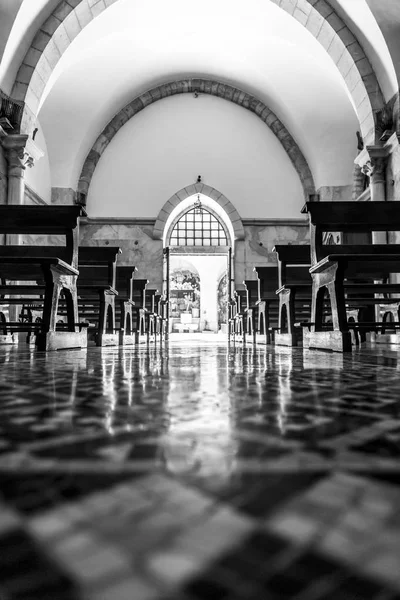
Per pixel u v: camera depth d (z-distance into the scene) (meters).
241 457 0.71
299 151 14.80
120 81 13.15
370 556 0.37
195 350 4.98
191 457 0.72
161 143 15.02
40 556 0.37
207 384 1.76
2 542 0.40
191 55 13.56
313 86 12.45
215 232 16.75
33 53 8.20
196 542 0.40
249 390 1.58
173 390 1.58
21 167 8.30
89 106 13.06
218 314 32.09
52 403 1.30
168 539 0.41
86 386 1.69
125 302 6.90
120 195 14.79
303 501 0.51
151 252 14.64
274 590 0.32
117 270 7.35
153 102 15.06
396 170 8.17
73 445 0.80
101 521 0.45
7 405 1.26
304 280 7.15
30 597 0.31
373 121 8.48
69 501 0.51
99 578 0.33
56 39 8.43
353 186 13.70
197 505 0.49
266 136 15.14
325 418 1.06
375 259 3.88
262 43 11.68
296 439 0.84
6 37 7.45
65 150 13.60
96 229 14.66
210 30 11.83
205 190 14.88
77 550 0.38
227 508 0.48
